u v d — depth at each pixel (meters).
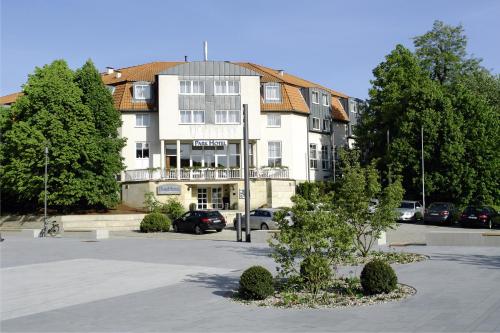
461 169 46.78
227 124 50.75
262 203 49.44
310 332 9.27
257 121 51.16
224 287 14.30
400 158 48.38
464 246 23.05
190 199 49.88
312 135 57.59
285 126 53.44
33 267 19.77
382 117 52.38
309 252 12.41
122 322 10.48
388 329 9.29
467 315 10.15
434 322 9.67
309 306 11.36
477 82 59.59
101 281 15.94
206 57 56.12
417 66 52.69
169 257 21.95
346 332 9.19
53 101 42.19
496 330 8.99
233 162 52.56
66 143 41.78
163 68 56.00
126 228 43.03
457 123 47.81
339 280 14.25
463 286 13.27
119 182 49.47
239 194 49.44
